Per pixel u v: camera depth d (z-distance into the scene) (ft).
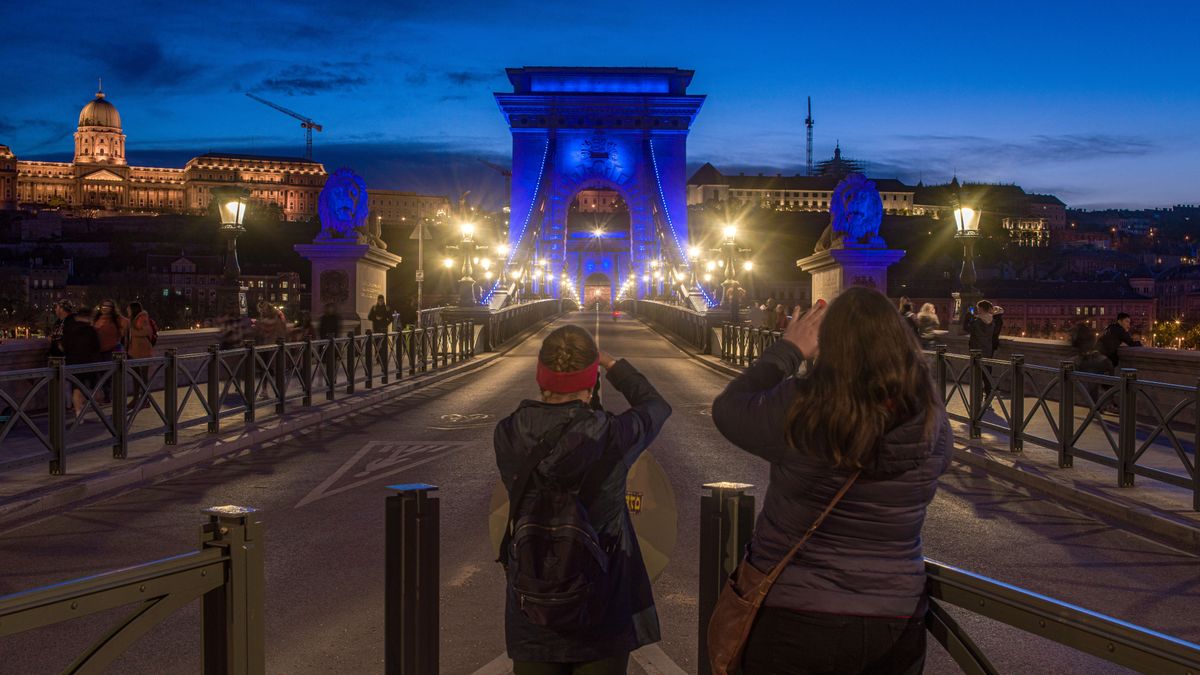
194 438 38.78
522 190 219.20
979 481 32.68
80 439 37.24
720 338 95.91
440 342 83.20
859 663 7.81
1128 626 6.59
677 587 19.97
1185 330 424.46
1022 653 16.29
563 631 9.11
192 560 8.57
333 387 54.03
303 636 16.88
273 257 641.40
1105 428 30.71
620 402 57.06
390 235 485.56
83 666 7.88
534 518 9.15
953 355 43.88
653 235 224.94
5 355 41.93
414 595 11.82
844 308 7.97
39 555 22.22
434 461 35.86
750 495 11.25
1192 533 23.86
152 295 453.17
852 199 80.02
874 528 7.79
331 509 27.43
